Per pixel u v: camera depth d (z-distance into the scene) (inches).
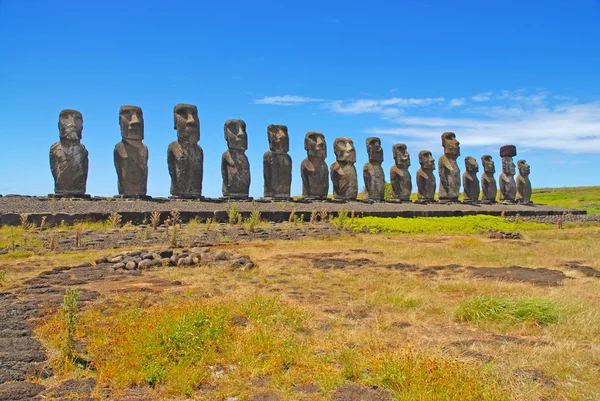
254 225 938.1
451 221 1264.8
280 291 455.2
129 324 315.9
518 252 759.1
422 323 362.0
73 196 1032.2
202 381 253.6
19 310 362.9
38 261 590.9
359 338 319.0
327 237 936.3
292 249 755.4
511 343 315.3
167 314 331.3
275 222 1055.6
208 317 321.4
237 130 1250.0
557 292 446.6
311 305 402.6
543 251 775.1
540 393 244.4
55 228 797.2
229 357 280.8
